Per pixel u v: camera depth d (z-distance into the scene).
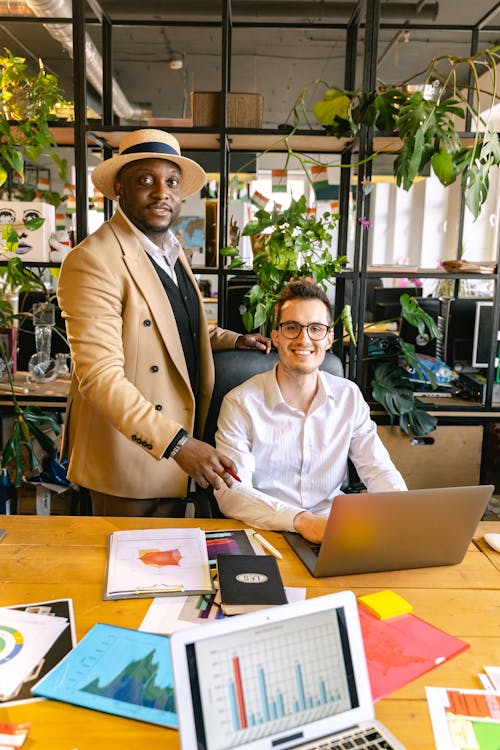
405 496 1.22
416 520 1.26
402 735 0.88
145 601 1.19
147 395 1.86
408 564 1.34
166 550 1.38
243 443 1.77
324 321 1.74
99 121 3.12
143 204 1.88
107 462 1.87
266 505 1.53
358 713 0.86
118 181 1.98
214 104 2.77
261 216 2.70
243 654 0.83
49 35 5.76
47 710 0.91
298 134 2.75
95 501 1.98
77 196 2.75
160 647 1.05
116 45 6.08
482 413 2.92
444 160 2.49
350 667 0.88
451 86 2.76
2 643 1.05
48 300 2.97
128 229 1.87
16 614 1.13
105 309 1.73
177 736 0.87
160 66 6.76
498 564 1.39
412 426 2.81
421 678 1.00
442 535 1.31
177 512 1.91
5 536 1.45
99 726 0.89
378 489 1.76
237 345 2.14
